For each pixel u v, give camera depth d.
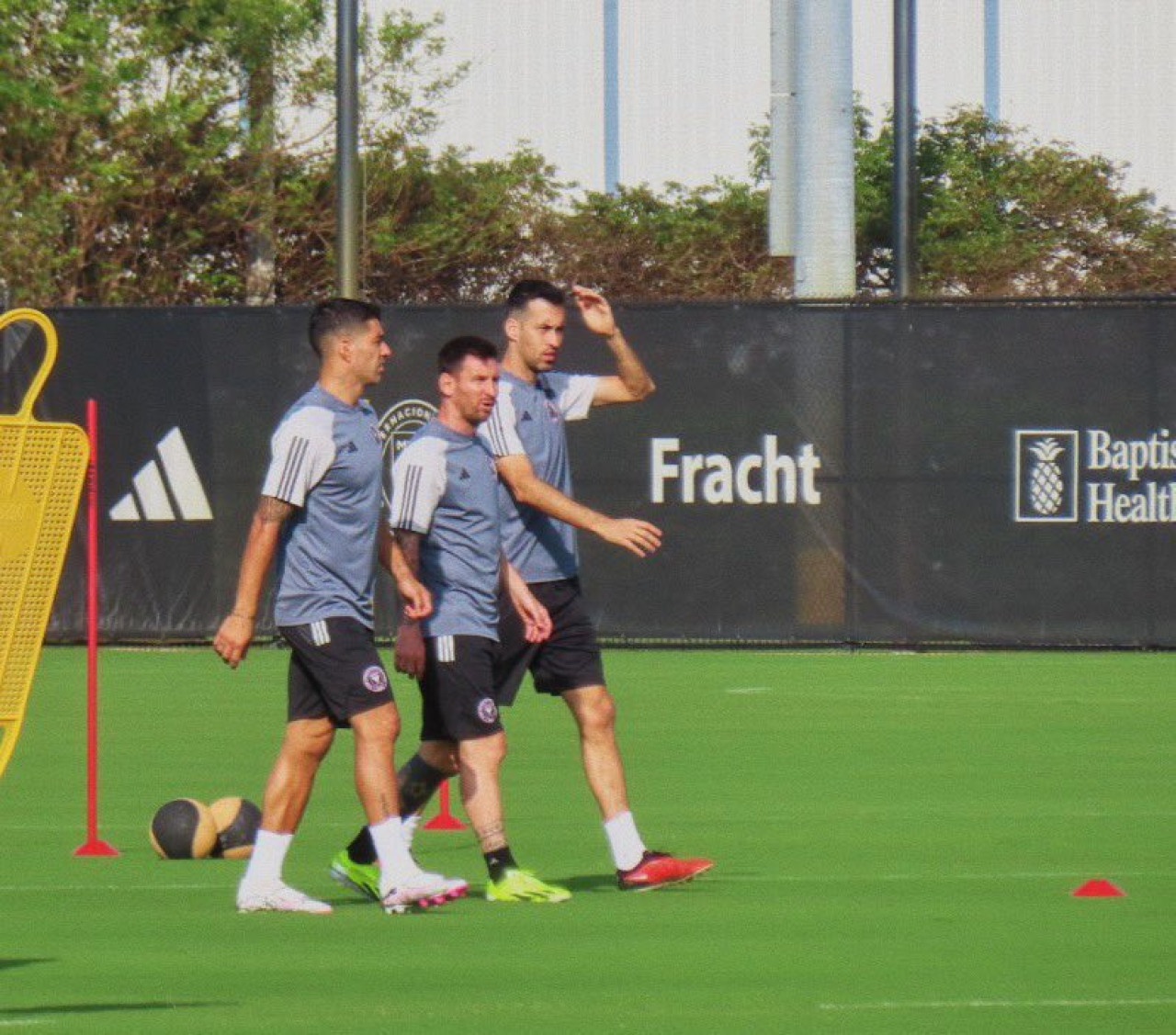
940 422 69.69
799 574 70.12
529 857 34.38
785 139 73.69
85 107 105.38
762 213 127.31
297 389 70.94
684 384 70.00
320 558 28.55
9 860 33.94
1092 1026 22.34
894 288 77.81
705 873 32.56
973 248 122.44
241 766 45.53
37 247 105.12
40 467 22.36
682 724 52.91
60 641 72.50
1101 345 69.38
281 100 118.25
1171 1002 23.48
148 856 34.34
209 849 33.97
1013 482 69.69
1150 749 48.34
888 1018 22.69
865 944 26.91
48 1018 22.66
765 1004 23.41
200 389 71.25
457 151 127.88
